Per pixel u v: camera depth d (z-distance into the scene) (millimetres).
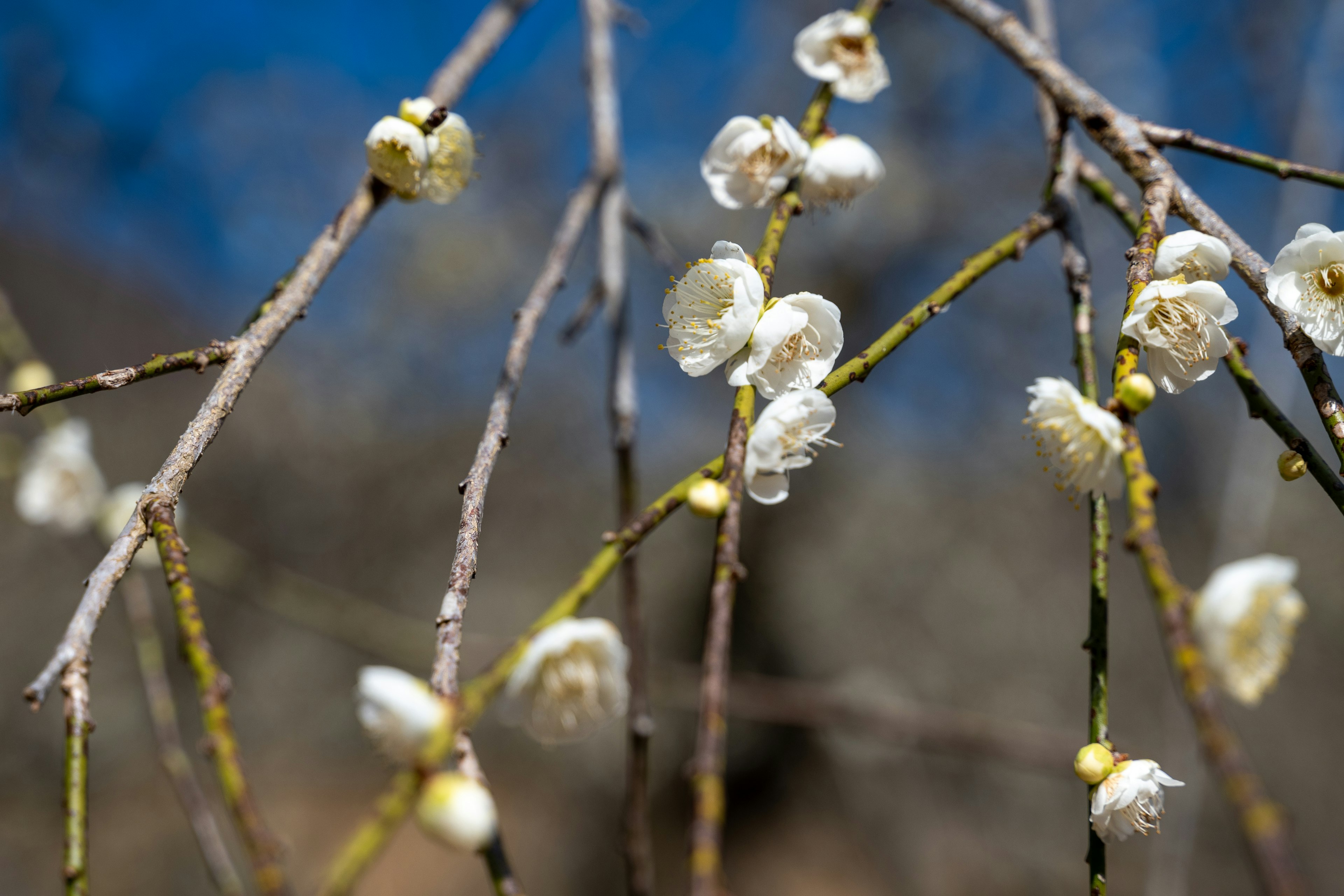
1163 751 7895
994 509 9000
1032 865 7840
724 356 1608
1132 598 8336
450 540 9797
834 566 9109
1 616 7941
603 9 3354
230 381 1708
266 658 8984
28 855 7488
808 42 2373
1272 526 7789
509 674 1191
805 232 8742
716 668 1143
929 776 8312
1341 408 1523
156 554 3250
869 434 9227
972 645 8656
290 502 9547
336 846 8250
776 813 8672
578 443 9820
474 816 1074
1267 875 813
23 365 3516
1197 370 1580
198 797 2781
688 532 9414
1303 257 1614
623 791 8648
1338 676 7586
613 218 3109
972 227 8578
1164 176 1874
